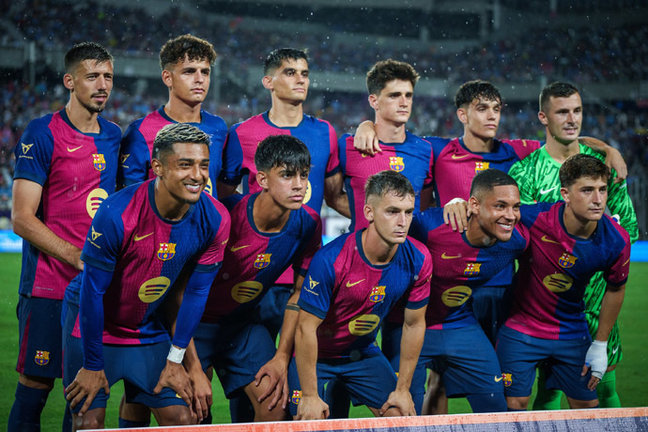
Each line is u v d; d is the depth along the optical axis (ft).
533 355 12.12
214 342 11.44
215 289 11.13
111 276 9.42
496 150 13.30
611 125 80.07
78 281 10.40
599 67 88.99
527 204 12.37
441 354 11.93
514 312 12.35
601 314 11.98
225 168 12.64
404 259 10.66
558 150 12.94
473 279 11.81
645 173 68.18
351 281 10.52
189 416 9.92
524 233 11.66
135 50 85.25
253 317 11.83
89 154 11.38
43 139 11.10
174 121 11.86
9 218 54.19
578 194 11.06
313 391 10.48
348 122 87.86
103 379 9.50
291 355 11.16
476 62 93.66
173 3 92.38
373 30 101.14
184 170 8.95
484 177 11.01
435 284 11.84
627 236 11.60
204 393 10.19
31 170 11.00
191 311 9.96
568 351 12.09
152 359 10.06
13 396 15.12
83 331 9.37
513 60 92.94
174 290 10.39
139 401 10.01
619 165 13.01
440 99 91.76
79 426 9.40
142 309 9.96
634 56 88.74
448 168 13.16
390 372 11.35
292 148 10.09
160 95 83.66
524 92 89.04
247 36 93.81
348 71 92.07
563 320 12.10
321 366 11.41
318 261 10.43
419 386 11.96
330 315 10.91
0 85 72.74
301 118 12.85
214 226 9.78
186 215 9.50
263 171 10.23
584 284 11.93
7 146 67.10
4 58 73.41
